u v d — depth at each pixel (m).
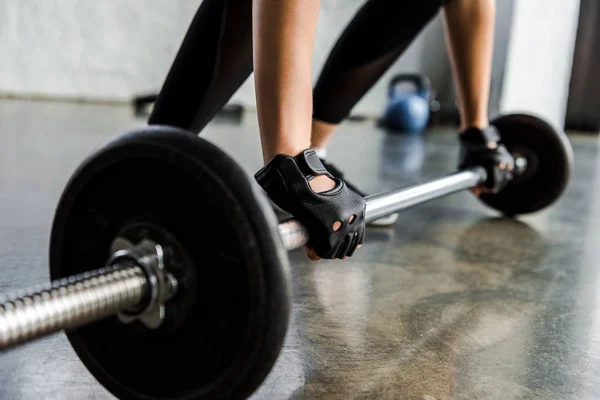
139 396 0.56
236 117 4.00
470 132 1.21
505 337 0.77
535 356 0.72
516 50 4.30
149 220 0.53
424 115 3.81
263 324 0.49
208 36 0.84
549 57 4.31
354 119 4.59
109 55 4.28
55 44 4.16
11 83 4.13
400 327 0.79
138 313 0.52
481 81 1.16
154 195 0.53
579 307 0.90
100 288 0.47
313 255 0.67
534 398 0.62
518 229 1.38
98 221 0.57
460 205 1.62
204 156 0.49
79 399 0.58
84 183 0.56
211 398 0.52
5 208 1.29
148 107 3.81
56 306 0.45
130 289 0.49
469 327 0.80
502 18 4.28
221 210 0.49
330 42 4.61
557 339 0.78
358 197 0.67
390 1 1.03
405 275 1.01
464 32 1.11
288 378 0.64
